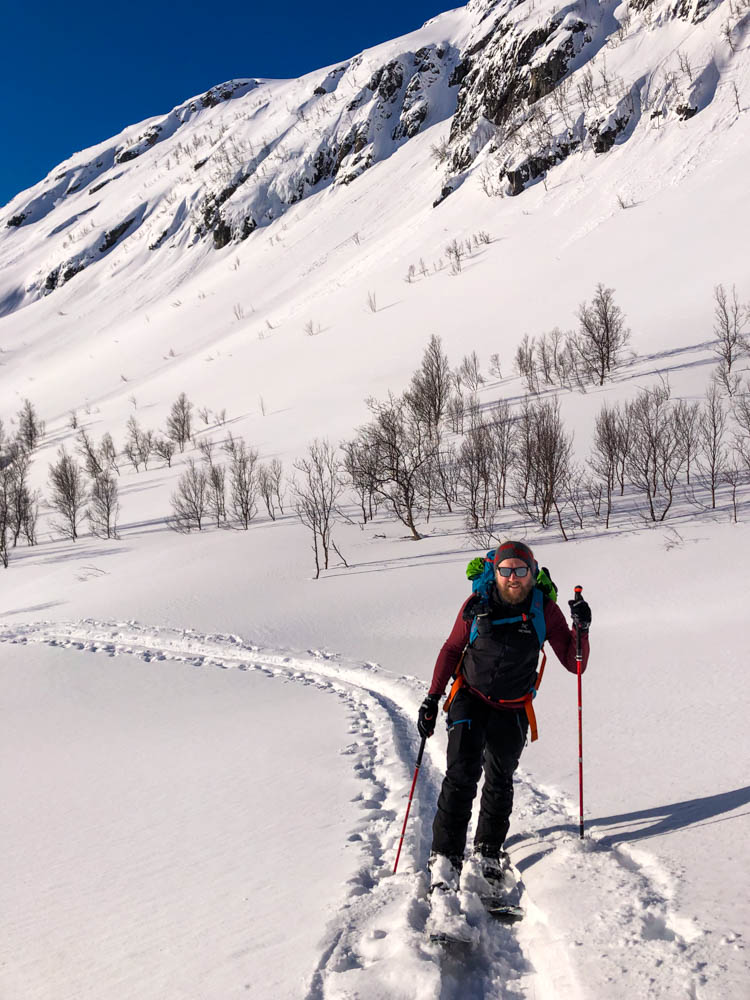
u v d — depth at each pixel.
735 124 67.31
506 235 74.12
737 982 2.36
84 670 12.52
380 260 89.94
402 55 151.12
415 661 11.33
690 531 18.33
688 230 54.59
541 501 22.92
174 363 89.56
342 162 144.12
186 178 183.25
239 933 3.26
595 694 7.57
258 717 8.47
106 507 35.94
